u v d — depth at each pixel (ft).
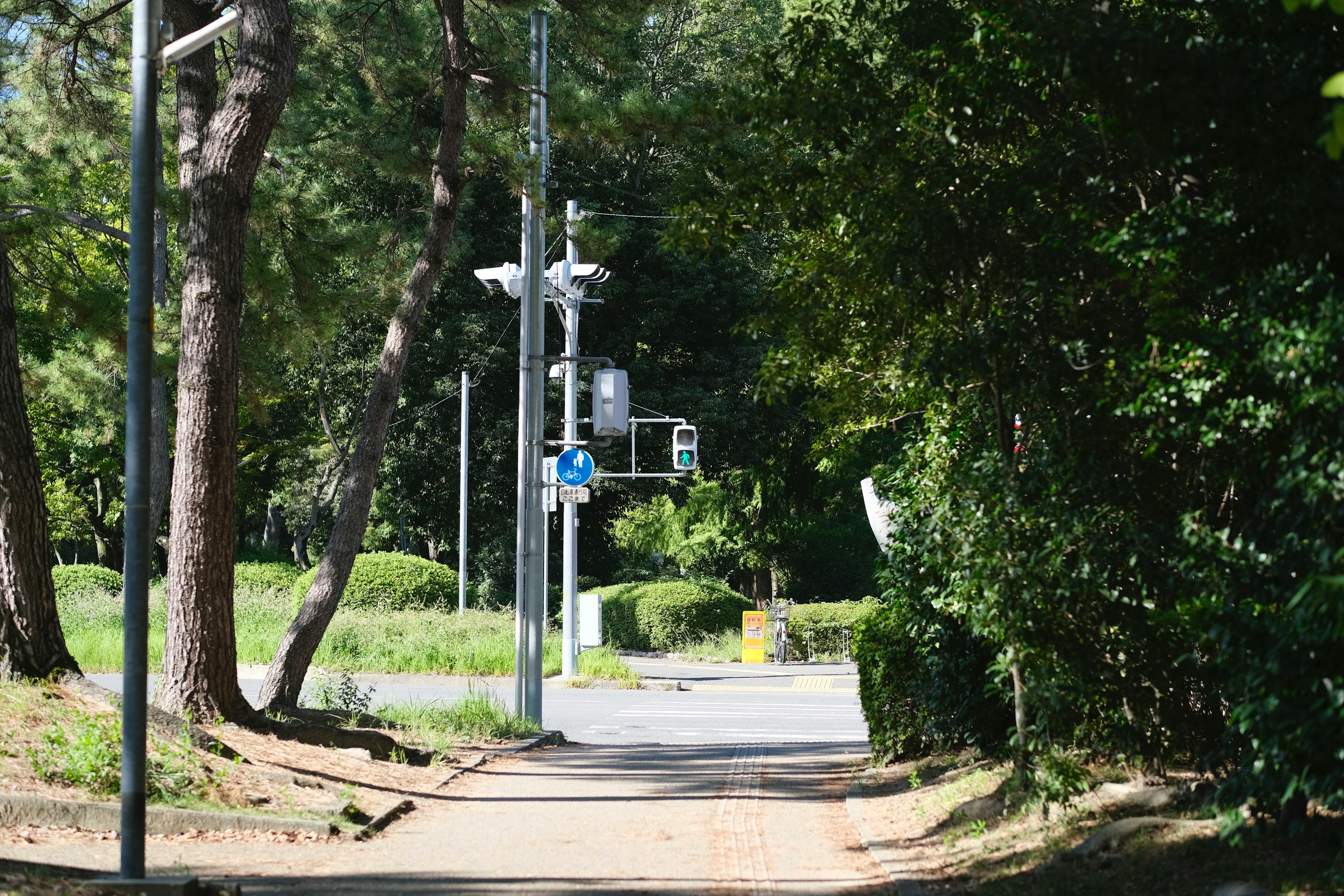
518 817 44.37
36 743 41.57
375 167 80.74
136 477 30.86
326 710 65.57
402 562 146.30
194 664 52.85
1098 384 31.22
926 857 36.88
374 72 79.41
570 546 117.60
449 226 69.97
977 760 48.88
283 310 75.77
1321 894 24.70
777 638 145.89
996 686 37.19
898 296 35.42
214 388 53.67
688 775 57.31
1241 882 26.40
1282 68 25.63
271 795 42.98
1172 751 36.78
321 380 169.58
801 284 37.81
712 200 38.04
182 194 61.52
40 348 103.81
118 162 97.81
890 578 47.85
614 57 72.13
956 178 33.65
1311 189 25.18
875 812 45.80
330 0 77.82
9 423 47.19
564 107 69.26
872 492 50.42
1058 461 33.12
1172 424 29.94
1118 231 30.45
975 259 33.17
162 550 205.67
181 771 42.04
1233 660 26.48
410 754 58.18
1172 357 28.27
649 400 163.63
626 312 169.68
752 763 62.59
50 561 48.21
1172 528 30.86
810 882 33.55
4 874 28.37
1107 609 33.27
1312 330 23.66
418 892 31.14
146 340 31.40
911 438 43.27
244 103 54.34
